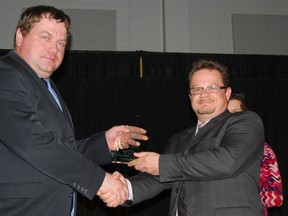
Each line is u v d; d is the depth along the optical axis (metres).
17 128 1.59
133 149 2.17
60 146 1.63
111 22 4.50
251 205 1.75
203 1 4.65
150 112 4.29
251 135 1.82
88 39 4.43
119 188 1.85
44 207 1.61
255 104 4.45
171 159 1.80
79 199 4.01
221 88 2.03
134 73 4.33
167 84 4.35
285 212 4.27
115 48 4.46
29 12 1.83
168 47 4.47
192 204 1.80
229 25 4.64
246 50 4.62
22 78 1.68
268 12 4.72
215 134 1.92
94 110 4.23
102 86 4.28
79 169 1.65
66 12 4.43
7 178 1.59
